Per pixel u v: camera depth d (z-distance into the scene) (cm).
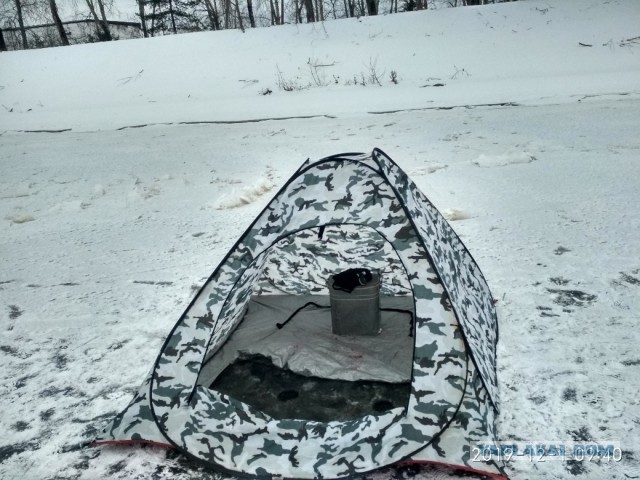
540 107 1090
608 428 226
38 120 1675
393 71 1606
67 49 2197
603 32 1675
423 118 1109
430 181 637
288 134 1095
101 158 1036
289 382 271
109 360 318
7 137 1465
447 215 508
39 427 260
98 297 411
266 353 289
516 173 640
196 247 505
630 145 716
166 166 905
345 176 238
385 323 315
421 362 223
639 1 1800
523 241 437
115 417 249
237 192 652
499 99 1241
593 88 1218
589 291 345
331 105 1422
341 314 298
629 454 212
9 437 254
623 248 404
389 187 233
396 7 3031
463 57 1692
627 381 254
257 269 283
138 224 599
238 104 1577
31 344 345
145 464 228
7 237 595
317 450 219
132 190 734
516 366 272
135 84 1912
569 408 240
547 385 256
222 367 285
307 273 353
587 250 407
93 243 546
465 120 1030
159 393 242
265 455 220
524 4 1928
